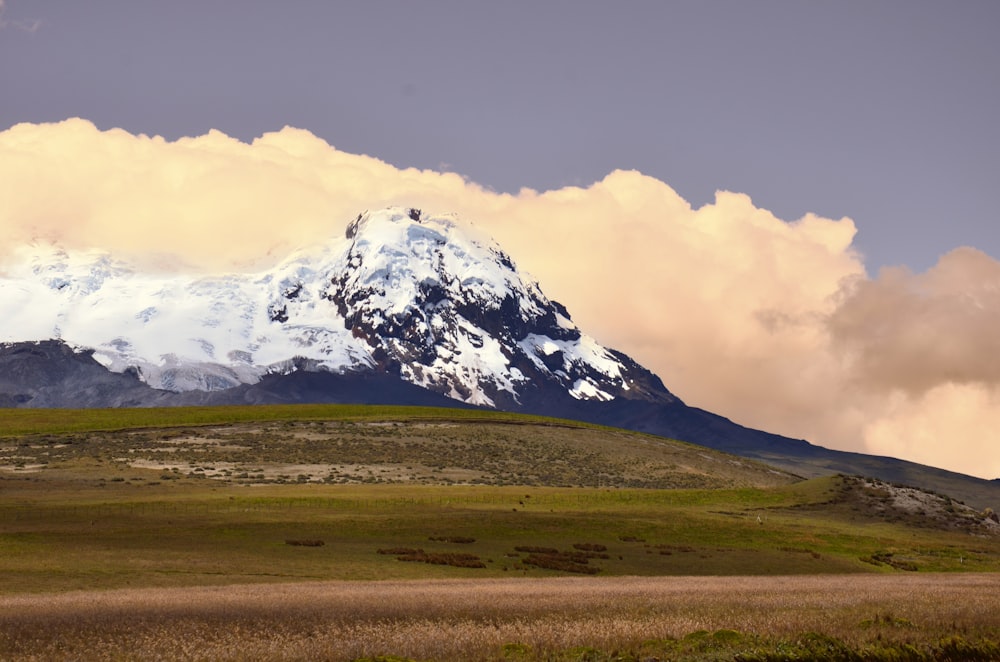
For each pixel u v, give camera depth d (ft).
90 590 219.82
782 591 203.31
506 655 106.63
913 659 112.47
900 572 360.07
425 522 393.70
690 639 113.29
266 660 104.12
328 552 320.91
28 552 285.23
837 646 112.57
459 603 164.04
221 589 216.33
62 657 107.86
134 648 113.09
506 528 393.09
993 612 143.95
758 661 106.73
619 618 132.87
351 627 126.82
